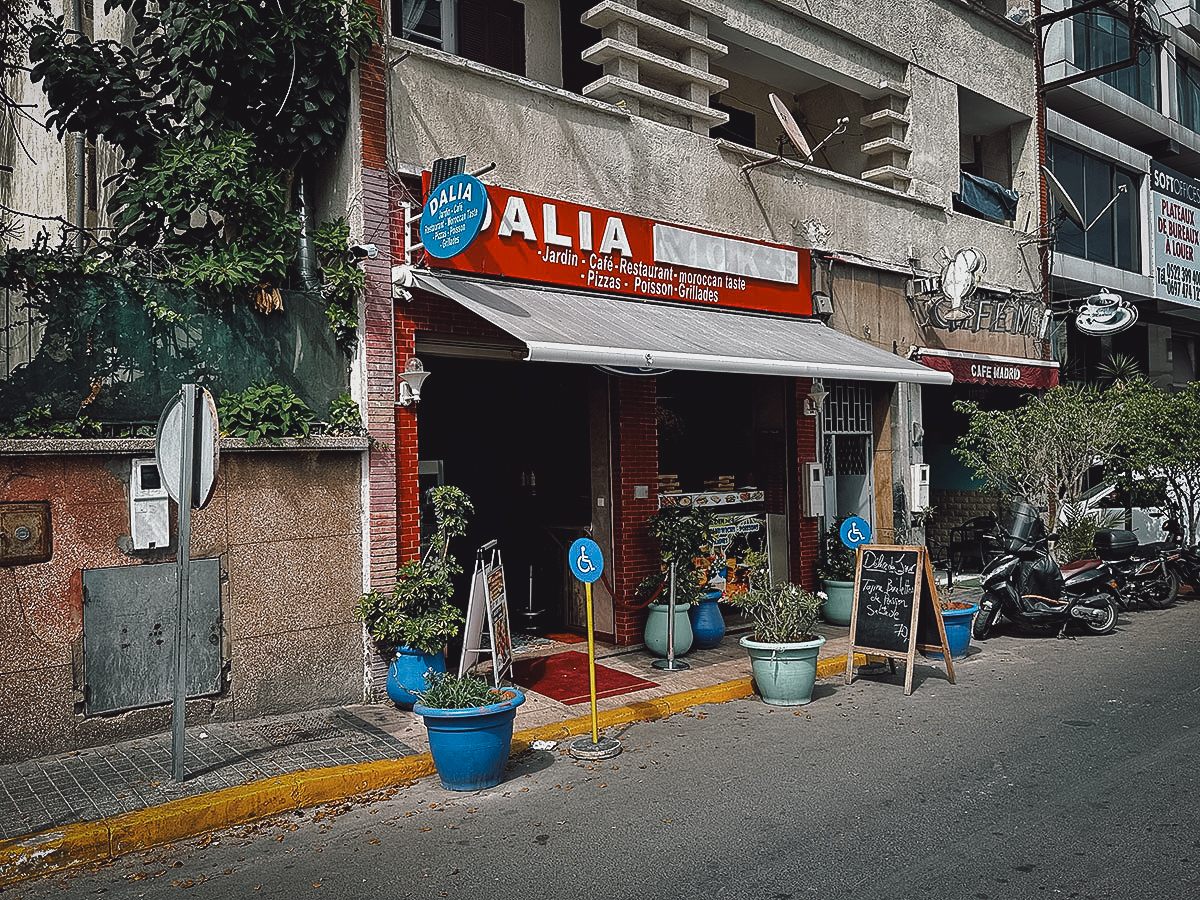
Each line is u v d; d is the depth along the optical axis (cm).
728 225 1120
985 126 1630
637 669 934
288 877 496
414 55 845
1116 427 1270
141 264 748
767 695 835
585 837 537
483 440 1180
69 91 822
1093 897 444
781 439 1219
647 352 805
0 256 665
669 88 1111
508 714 632
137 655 693
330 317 798
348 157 818
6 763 637
